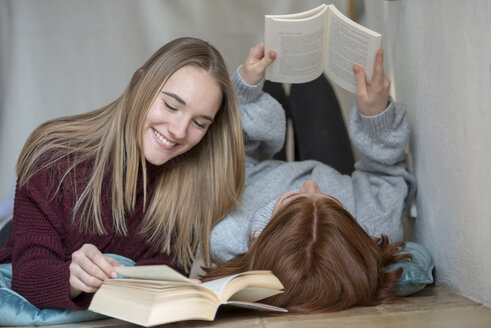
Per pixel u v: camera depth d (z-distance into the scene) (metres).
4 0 3.04
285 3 3.17
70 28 3.11
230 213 1.53
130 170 1.33
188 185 1.48
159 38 3.14
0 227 1.92
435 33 1.41
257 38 3.20
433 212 1.50
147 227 1.42
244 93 1.62
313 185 1.39
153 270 0.90
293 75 1.57
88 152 1.37
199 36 3.16
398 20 1.73
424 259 1.43
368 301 1.15
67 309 1.12
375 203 1.57
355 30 1.41
